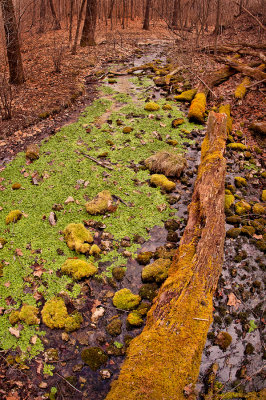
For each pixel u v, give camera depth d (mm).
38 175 6465
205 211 4672
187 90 10828
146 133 8156
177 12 23156
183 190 6266
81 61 13750
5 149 7281
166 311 3414
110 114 9141
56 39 19266
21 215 5465
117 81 11984
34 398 3180
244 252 4969
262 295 4352
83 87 10836
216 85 10961
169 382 2756
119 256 4863
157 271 4449
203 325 3268
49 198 5883
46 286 4336
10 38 9820
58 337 3773
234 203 6043
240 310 4141
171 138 7980
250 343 3770
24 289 4285
